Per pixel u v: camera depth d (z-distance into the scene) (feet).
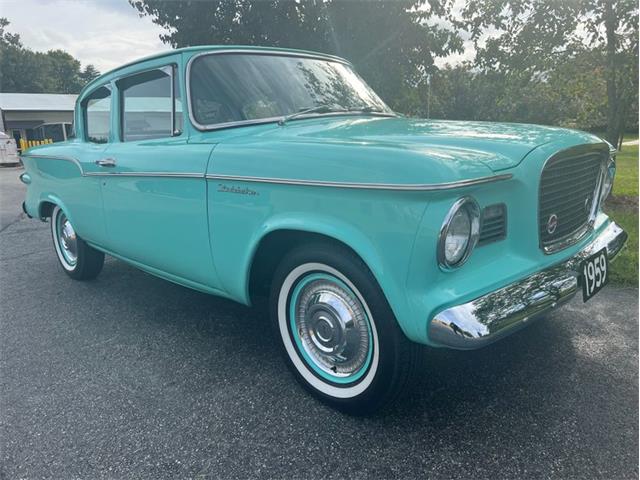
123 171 10.48
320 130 8.84
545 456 6.75
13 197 33.83
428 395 8.24
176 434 7.49
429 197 6.06
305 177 7.14
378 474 6.55
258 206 7.89
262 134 8.88
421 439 7.18
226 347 10.26
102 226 12.01
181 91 9.81
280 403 8.21
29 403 8.42
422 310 6.34
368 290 6.96
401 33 35.04
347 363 7.77
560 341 9.89
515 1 23.82
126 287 14.25
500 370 8.92
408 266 6.36
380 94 36.19
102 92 12.19
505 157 7.07
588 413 7.63
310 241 7.76
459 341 6.10
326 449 7.06
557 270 7.41
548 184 7.43
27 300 13.39
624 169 40.70
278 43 36.14
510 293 6.61
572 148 7.75
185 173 8.93
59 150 13.44
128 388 8.80
